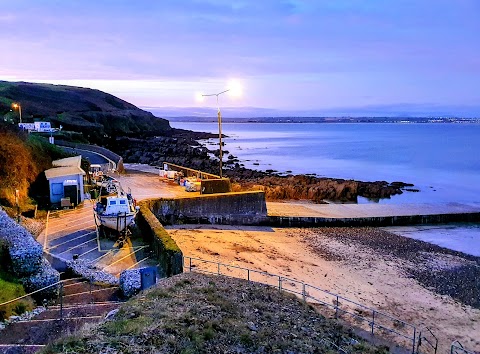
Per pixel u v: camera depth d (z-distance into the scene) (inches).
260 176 2436.0
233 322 467.8
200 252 1036.5
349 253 1121.4
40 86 5516.7
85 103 5344.5
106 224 910.4
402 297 851.4
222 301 531.8
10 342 459.5
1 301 532.1
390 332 700.7
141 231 983.6
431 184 2444.6
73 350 365.1
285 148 4940.9
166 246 762.2
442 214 1517.0
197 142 5012.3
